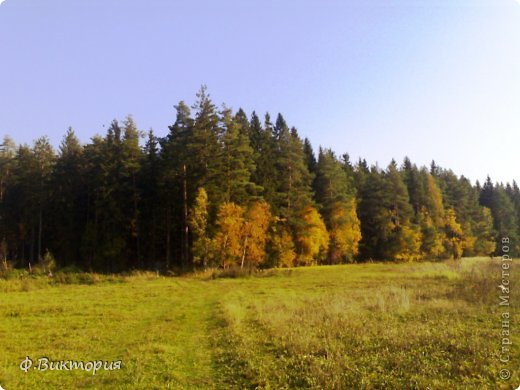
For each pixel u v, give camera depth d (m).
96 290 25.02
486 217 73.81
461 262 35.53
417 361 8.45
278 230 51.22
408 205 66.00
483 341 9.38
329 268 45.44
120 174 48.97
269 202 51.16
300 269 43.66
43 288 26.56
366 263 57.97
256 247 44.22
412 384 7.36
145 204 51.69
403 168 88.75
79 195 53.72
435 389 7.19
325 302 16.66
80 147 58.88
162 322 14.23
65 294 22.94
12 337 12.30
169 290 24.97
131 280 31.28
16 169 54.97
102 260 48.59
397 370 8.11
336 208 59.47
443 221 70.94
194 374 8.62
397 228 65.81
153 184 52.53
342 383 7.54
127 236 50.78
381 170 82.56
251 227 43.69
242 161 47.78
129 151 50.03
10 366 9.38
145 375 8.55
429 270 31.50
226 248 40.91
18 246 56.53
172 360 9.48
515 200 88.69
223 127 47.12
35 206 52.53
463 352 8.91
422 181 75.25
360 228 67.12
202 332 12.62
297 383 7.74
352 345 9.87
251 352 9.72
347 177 72.81
